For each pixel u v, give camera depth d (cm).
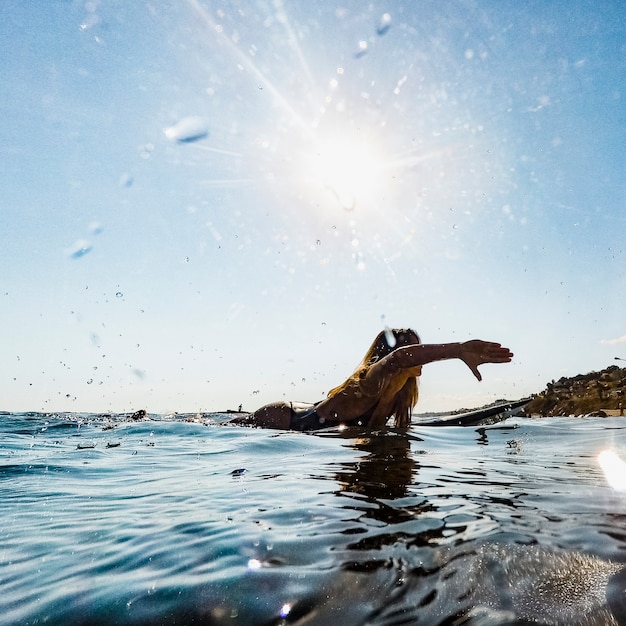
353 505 117
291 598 71
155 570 83
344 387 302
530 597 68
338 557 84
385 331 303
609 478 146
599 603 65
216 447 236
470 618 64
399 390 297
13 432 351
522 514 105
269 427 321
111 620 68
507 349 252
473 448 220
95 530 107
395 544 89
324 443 238
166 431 320
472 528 96
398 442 239
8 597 76
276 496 129
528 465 172
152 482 160
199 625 65
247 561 84
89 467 192
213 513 115
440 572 77
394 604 68
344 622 64
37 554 93
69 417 526
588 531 92
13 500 137
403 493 128
